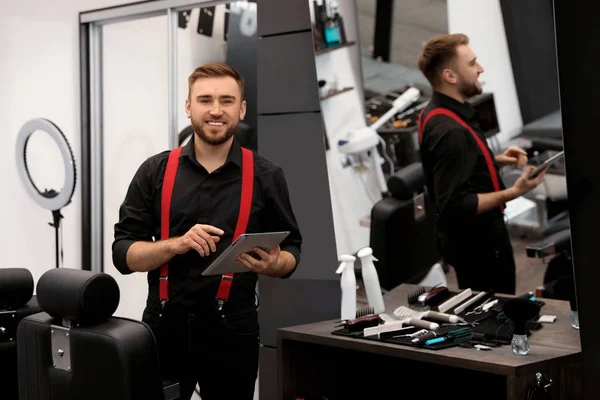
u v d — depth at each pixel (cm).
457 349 224
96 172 454
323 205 337
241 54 384
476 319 258
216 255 244
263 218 260
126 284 446
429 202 291
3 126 489
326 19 313
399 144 298
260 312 356
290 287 347
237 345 246
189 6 403
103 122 453
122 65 441
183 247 231
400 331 243
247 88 382
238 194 249
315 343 265
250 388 254
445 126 283
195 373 247
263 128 350
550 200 258
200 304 243
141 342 188
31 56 473
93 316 191
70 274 195
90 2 443
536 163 260
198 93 245
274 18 342
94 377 189
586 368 167
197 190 249
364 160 309
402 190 298
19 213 485
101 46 452
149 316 249
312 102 335
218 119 244
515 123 264
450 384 284
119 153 446
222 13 390
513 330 236
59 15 458
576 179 164
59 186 448
